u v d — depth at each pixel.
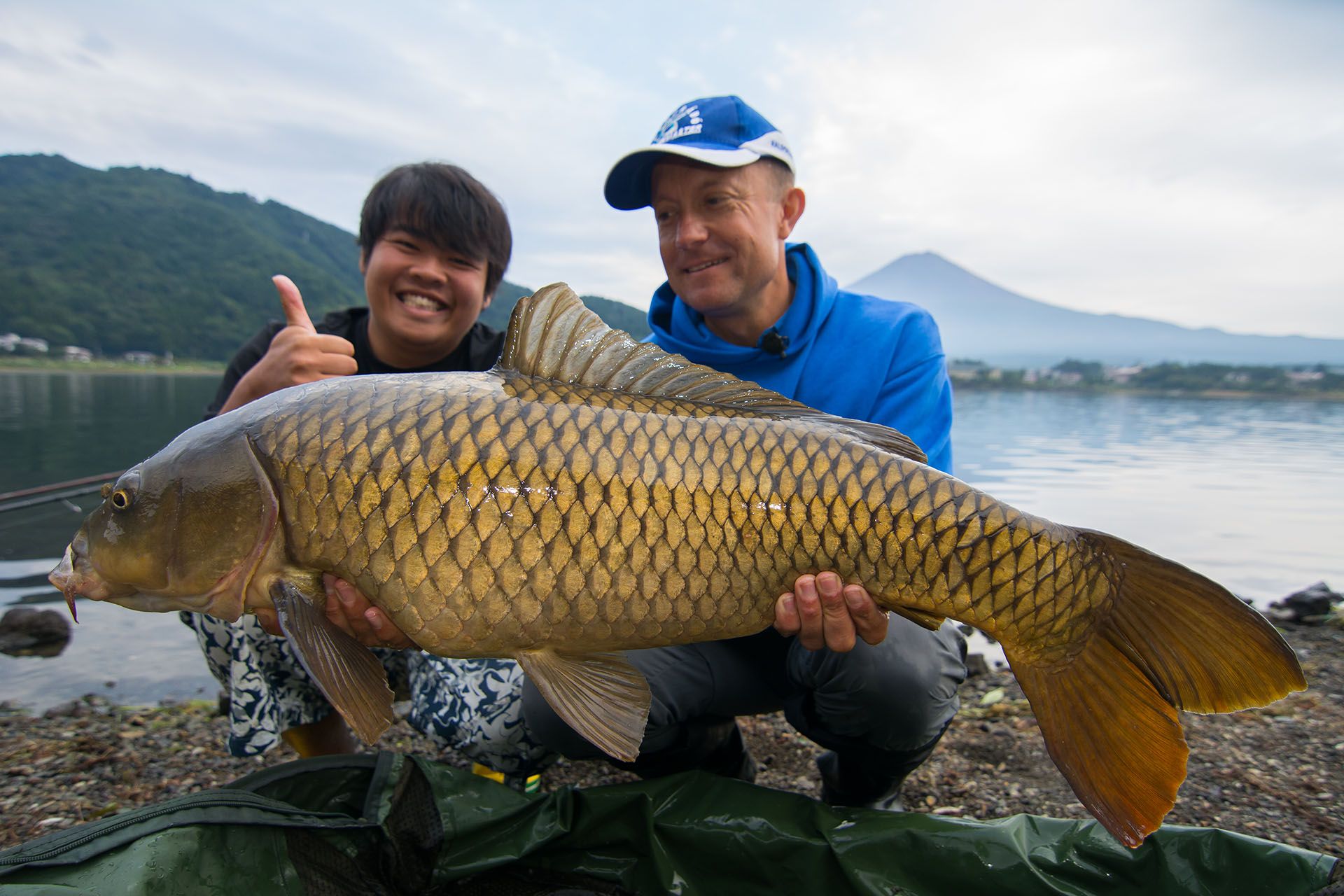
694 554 0.60
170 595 0.62
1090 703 0.63
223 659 0.85
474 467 0.58
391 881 0.66
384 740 1.11
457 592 0.58
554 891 0.68
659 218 0.92
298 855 0.62
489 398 0.60
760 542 0.61
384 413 0.59
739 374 0.94
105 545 0.62
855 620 0.63
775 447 0.61
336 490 0.58
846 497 0.61
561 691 0.61
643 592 0.60
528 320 0.64
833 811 0.68
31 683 1.42
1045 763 0.99
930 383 0.89
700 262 0.88
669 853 0.68
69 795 0.92
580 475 0.59
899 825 0.65
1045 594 0.62
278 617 0.59
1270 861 0.59
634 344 0.66
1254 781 0.89
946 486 0.61
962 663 0.79
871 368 0.89
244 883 0.58
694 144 0.85
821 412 0.67
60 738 1.10
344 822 0.63
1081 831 0.64
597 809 0.68
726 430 0.62
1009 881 0.62
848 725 0.76
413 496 0.58
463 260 0.95
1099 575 0.62
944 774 0.96
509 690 0.81
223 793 0.59
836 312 0.93
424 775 0.68
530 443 0.59
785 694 0.85
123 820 0.54
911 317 0.92
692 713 0.80
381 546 0.58
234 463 0.60
